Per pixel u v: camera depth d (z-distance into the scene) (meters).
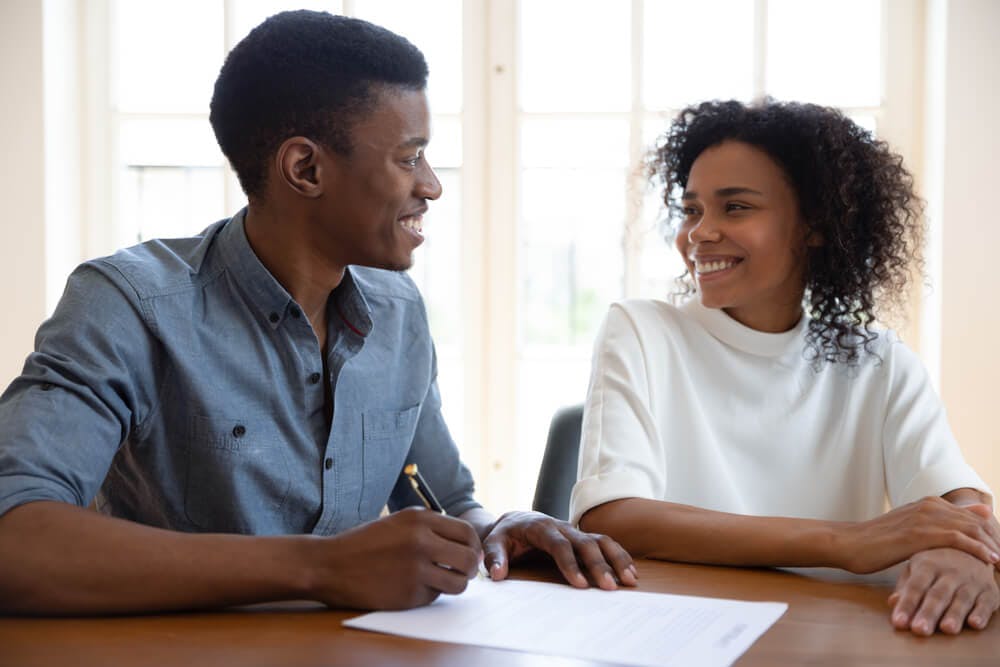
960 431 2.04
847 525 1.05
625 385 1.35
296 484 1.17
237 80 1.11
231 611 0.84
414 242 1.15
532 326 2.29
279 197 1.12
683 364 1.42
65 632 0.78
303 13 1.11
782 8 2.20
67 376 1.00
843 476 1.45
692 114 1.55
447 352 2.30
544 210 2.27
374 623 0.81
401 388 1.30
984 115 2.02
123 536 0.83
